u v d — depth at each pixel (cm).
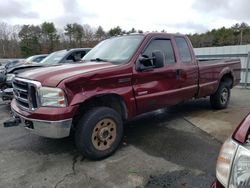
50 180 294
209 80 546
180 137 426
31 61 1181
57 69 346
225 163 159
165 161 335
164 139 418
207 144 393
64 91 302
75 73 321
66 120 303
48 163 338
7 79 617
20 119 341
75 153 368
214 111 602
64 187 279
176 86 454
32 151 378
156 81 413
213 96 601
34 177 302
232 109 623
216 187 164
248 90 954
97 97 341
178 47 470
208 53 1212
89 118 325
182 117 550
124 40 436
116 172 309
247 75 1016
